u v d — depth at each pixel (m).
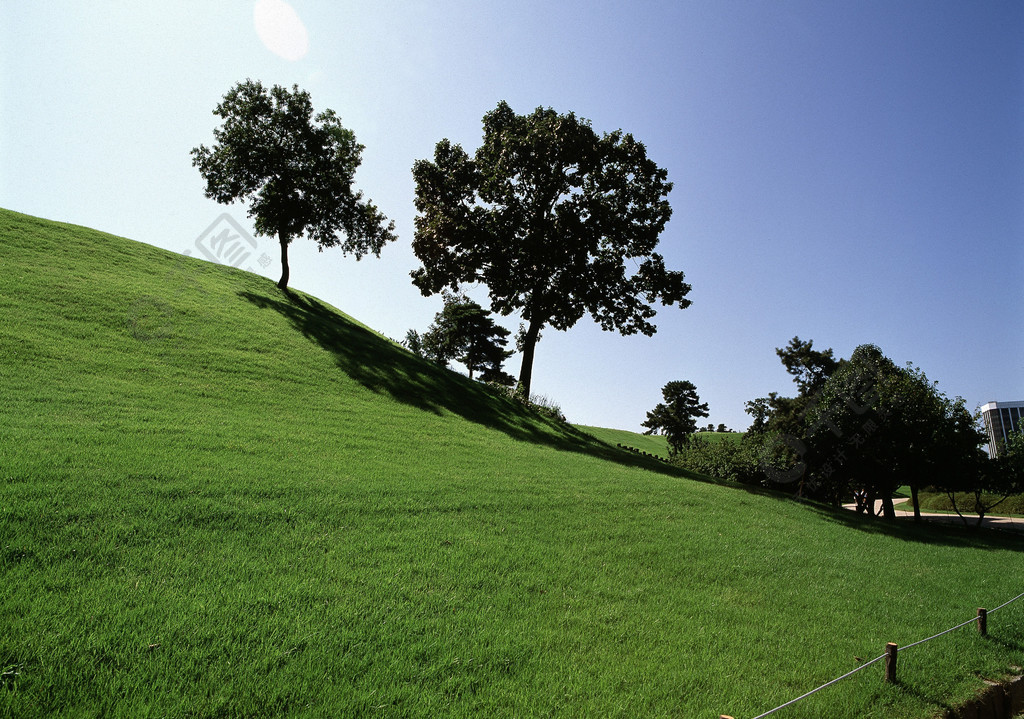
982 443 25.72
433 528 9.17
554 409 34.47
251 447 12.23
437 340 60.88
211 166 36.72
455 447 17.19
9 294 20.05
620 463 22.47
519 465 16.41
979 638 7.59
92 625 4.84
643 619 6.80
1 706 3.66
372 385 23.16
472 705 4.52
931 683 5.91
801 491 28.95
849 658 6.30
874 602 8.90
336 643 5.16
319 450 13.35
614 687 5.06
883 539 16.34
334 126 39.31
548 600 7.00
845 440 25.77
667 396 72.88
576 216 32.94
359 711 4.24
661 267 34.41
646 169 33.78
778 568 10.23
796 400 33.22
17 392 12.77
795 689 5.40
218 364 19.83
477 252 33.81
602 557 9.16
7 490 7.32
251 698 4.20
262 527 7.88
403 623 5.75
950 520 35.34
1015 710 6.22
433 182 33.88
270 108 37.66
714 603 7.74
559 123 32.44
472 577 7.32
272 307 31.30
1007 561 15.55
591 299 34.25
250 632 5.12
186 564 6.30
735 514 15.32
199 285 30.06
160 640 4.77
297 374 21.47
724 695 5.12
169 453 10.55
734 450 34.47
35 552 5.96
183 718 3.89
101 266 26.98
